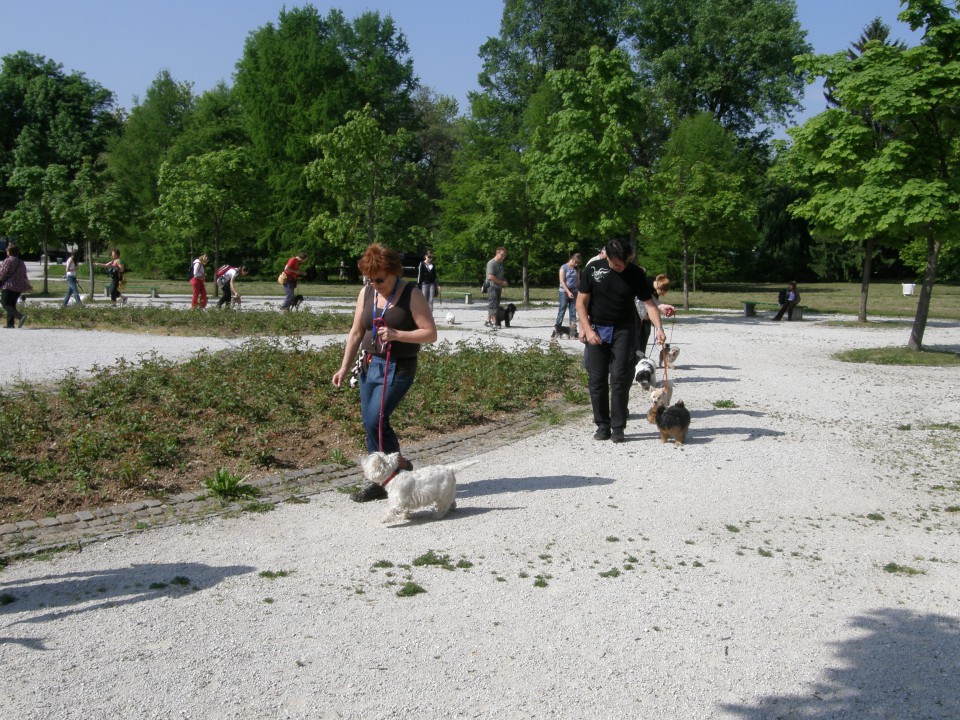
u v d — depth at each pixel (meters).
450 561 5.06
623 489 6.66
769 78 49.66
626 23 51.84
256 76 50.44
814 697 3.59
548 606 4.46
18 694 3.48
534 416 9.56
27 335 16.52
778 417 9.73
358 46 54.84
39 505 5.93
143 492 6.30
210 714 3.38
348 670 3.74
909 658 3.94
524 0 52.72
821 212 16.14
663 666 3.84
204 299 25.00
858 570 5.07
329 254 49.25
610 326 8.26
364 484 6.29
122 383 9.42
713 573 4.96
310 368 10.71
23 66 57.84
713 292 44.47
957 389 11.88
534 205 31.09
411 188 29.59
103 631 4.07
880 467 7.52
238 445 7.54
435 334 6.07
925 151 15.06
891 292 42.62
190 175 32.75
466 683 3.65
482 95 45.28
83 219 30.19
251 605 4.40
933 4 14.73
